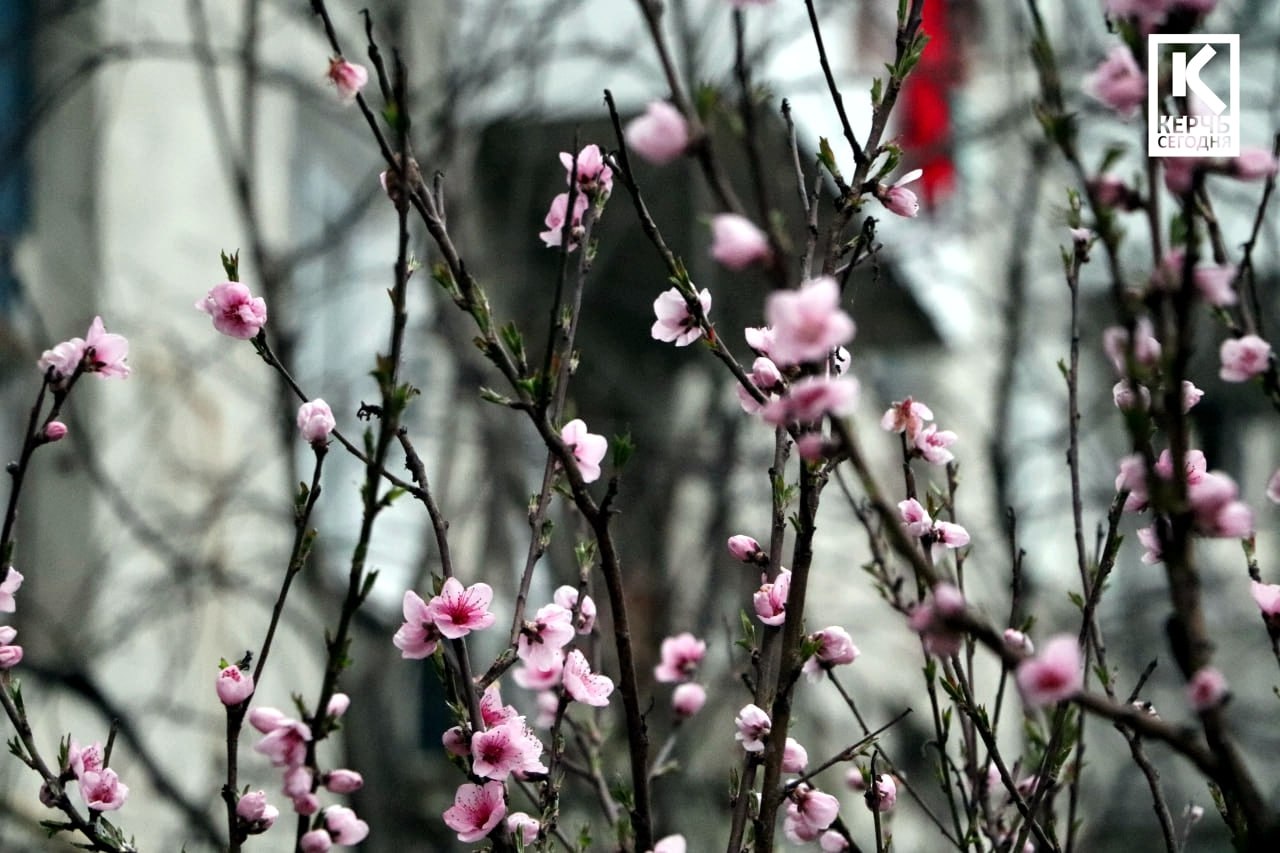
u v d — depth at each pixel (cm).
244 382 1108
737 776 351
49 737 885
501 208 1286
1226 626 1603
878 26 1131
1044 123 237
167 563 998
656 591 1063
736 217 211
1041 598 1300
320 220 1292
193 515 1025
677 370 1423
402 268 282
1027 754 445
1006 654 219
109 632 941
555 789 334
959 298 1453
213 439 1078
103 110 1019
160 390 1026
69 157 1012
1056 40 1152
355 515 1188
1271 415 1950
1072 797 376
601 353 1412
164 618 998
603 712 473
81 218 1008
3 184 985
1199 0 227
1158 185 235
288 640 1146
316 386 1146
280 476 1156
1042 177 1131
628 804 331
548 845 335
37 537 945
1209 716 223
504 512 995
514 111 1107
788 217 904
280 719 284
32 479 948
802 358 220
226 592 1064
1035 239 1429
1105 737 1483
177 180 1085
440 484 1003
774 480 354
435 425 1112
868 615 1497
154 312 1045
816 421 312
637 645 1029
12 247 963
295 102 1234
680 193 1216
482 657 963
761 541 1174
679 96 213
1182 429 229
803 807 321
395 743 1090
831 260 318
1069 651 215
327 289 1141
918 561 220
